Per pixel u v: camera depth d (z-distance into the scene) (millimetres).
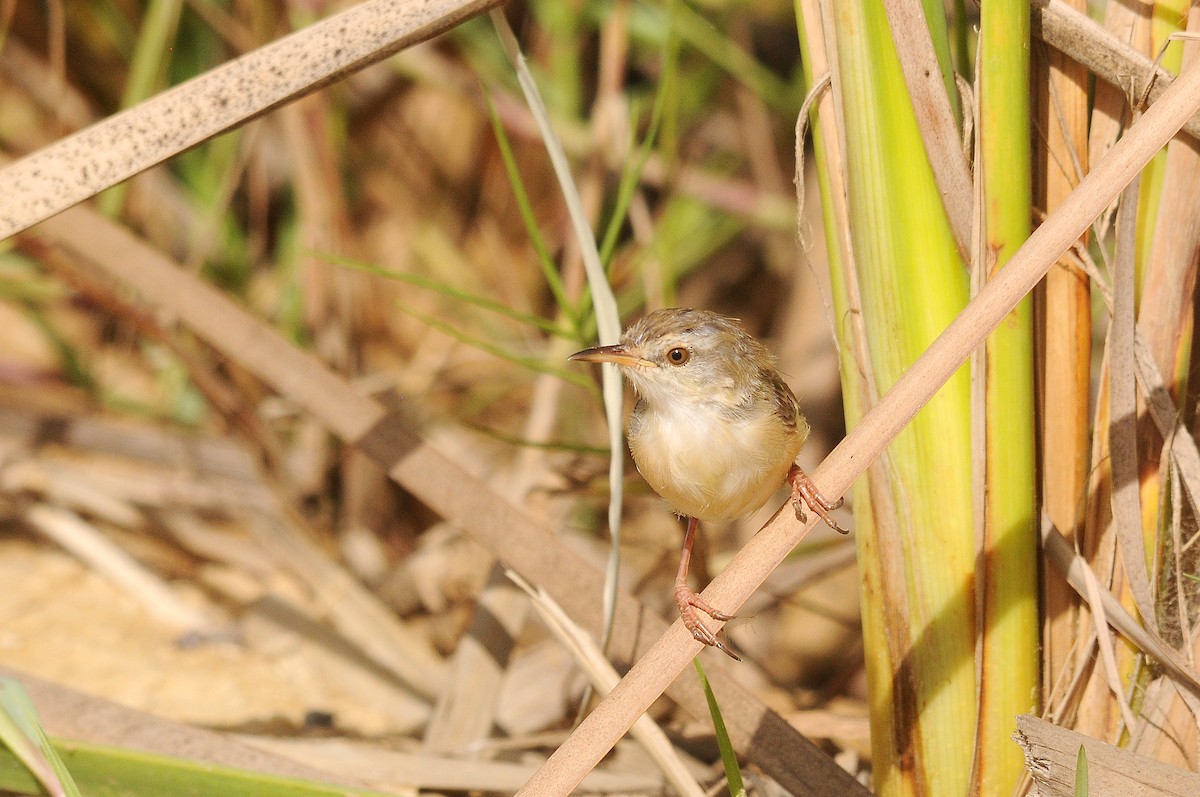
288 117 12633
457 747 8656
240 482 12672
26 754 6336
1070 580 6188
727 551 12852
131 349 14609
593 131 12570
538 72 13711
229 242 13930
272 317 13414
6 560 11664
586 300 8352
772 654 12367
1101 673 6352
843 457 5145
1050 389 6324
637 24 12680
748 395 7062
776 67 15203
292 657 10508
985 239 5812
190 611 11164
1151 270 6219
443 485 7895
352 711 9898
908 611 6125
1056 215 4969
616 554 6953
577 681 9734
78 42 14109
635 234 14172
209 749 7277
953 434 5957
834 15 5844
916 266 5914
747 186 14195
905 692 6203
